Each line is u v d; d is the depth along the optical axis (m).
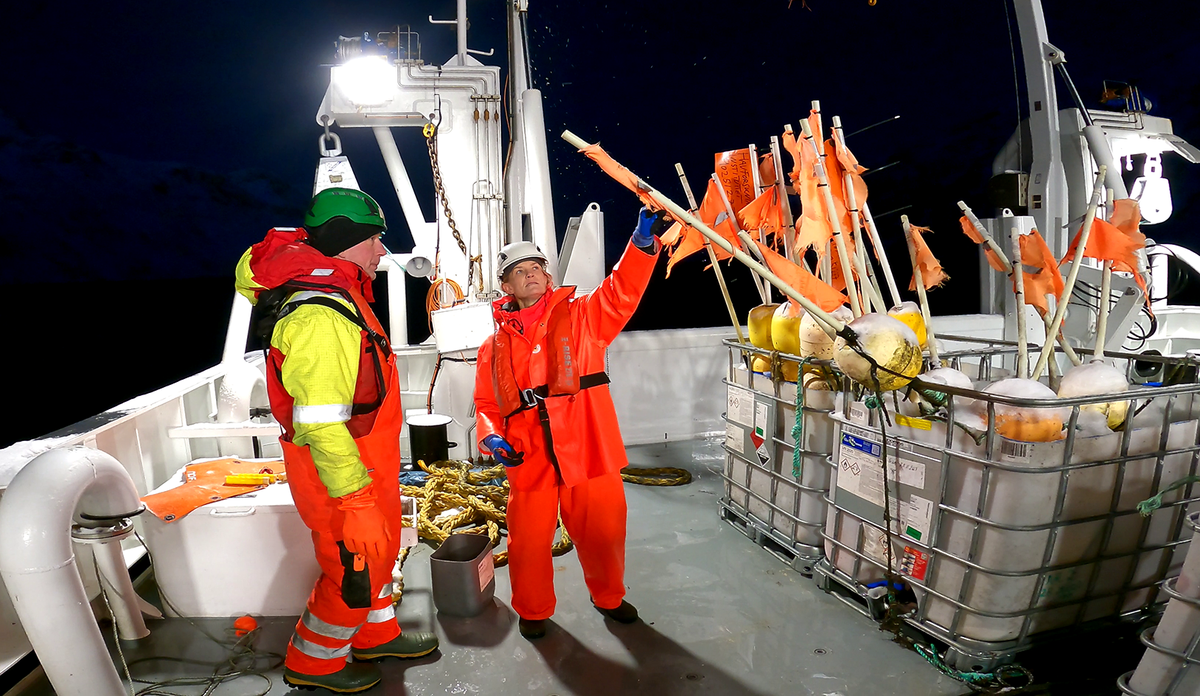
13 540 1.77
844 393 2.49
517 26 4.35
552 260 4.25
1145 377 2.67
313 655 2.04
